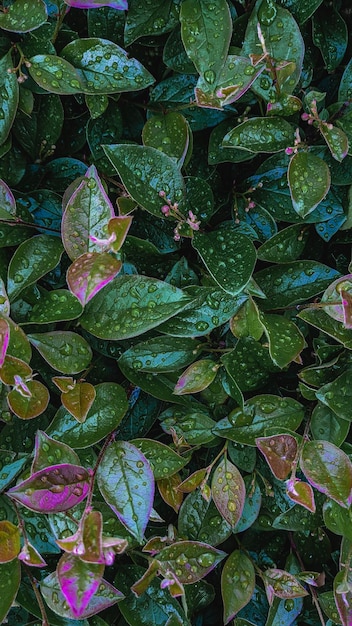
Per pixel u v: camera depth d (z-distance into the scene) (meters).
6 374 0.48
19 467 0.51
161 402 0.55
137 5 0.52
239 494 0.52
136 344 0.54
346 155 0.54
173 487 0.53
